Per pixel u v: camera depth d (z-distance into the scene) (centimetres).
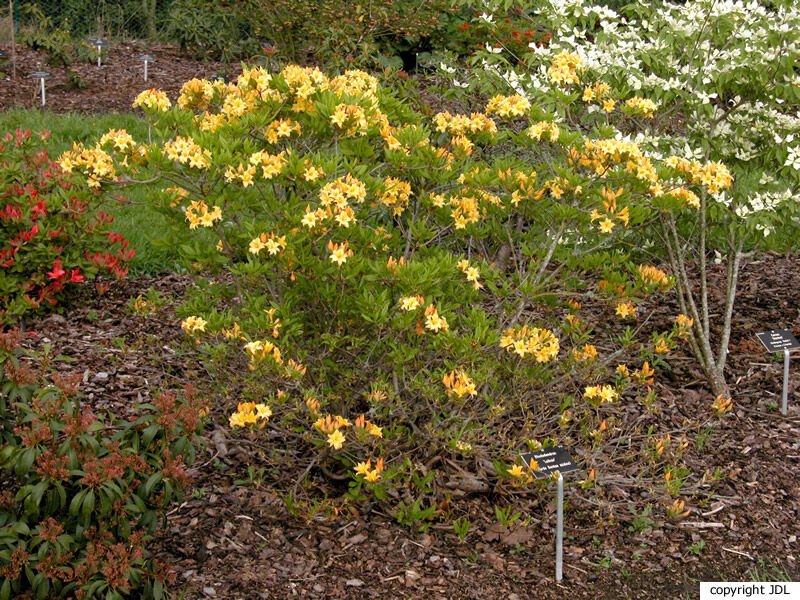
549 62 490
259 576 288
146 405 271
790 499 358
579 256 391
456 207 348
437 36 1041
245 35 1199
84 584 242
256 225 313
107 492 247
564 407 340
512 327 332
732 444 397
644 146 455
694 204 365
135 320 491
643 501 350
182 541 303
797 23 436
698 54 466
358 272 308
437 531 324
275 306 314
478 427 339
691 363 474
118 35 1245
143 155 318
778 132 465
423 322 307
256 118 325
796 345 428
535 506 345
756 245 488
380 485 300
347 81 382
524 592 293
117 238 523
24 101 894
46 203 491
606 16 473
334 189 303
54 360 426
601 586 299
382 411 339
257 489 338
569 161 342
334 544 311
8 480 282
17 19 1207
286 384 310
